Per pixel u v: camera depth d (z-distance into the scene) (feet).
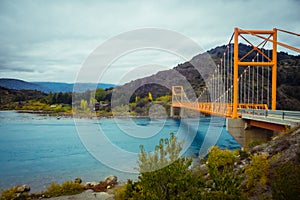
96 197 44.06
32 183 53.62
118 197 35.04
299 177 20.18
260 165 29.35
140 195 20.99
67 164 65.92
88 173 57.98
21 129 134.00
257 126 59.72
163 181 18.94
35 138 105.60
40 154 77.66
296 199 19.12
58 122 150.00
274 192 20.62
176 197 18.71
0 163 67.41
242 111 71.00
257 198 25.73
